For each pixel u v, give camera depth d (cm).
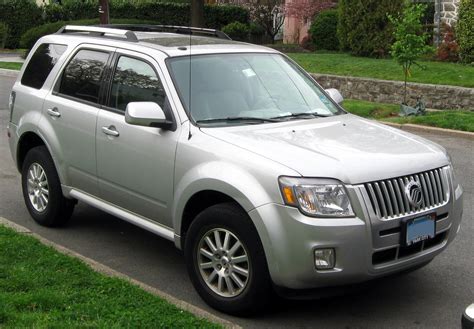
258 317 502
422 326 495
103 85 622
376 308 525
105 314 454
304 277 455
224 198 507
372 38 2100
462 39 1905
